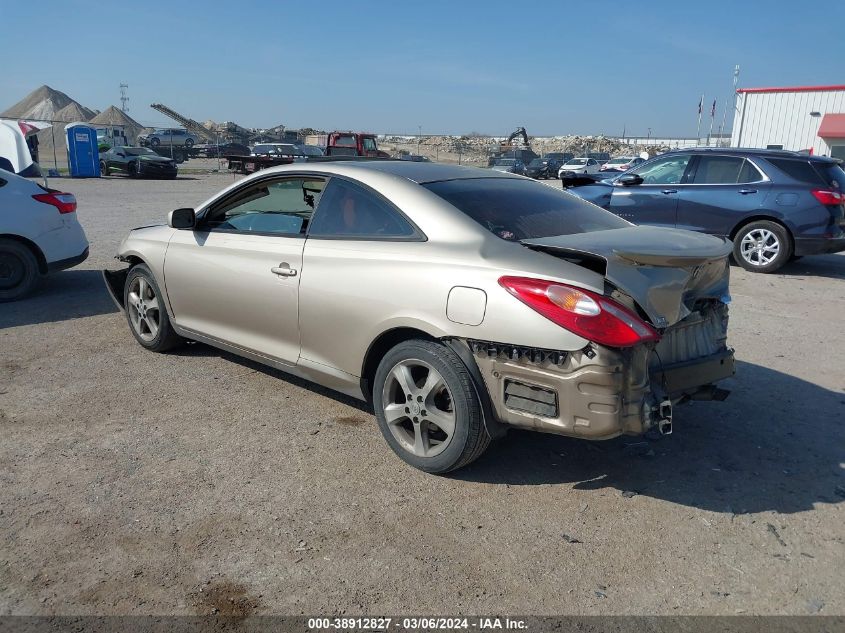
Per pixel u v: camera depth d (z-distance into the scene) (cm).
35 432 415
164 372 521
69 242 773
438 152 6194
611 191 1080
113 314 689
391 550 308
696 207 1010
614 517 339
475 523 331
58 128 5834
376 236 391
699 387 384
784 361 583
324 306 404
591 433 316
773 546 318
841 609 277
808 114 2802
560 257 337
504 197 405
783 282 922
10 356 554
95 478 363
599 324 308
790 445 421
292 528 322
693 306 377
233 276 464
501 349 333
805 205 936
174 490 353
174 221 488
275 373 523
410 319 360
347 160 453
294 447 404
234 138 6419
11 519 323
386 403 385
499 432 354
